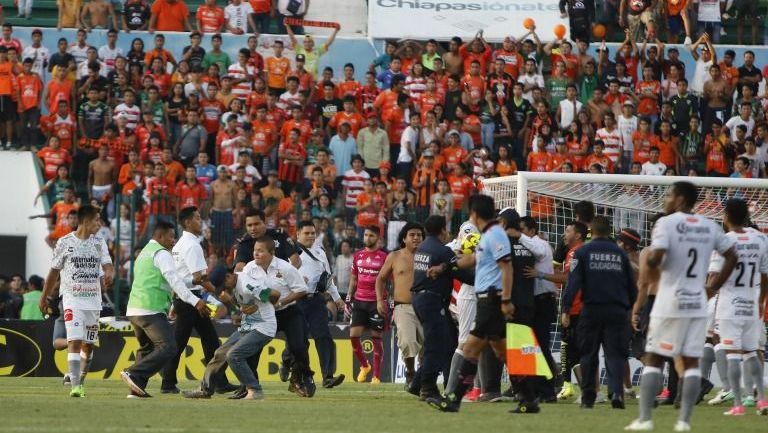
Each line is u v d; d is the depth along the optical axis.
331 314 76.00
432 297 45.56
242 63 95.81
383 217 81.88
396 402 48.59
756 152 95.25
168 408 42.88
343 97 95.69
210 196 81.12
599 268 44.41
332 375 59.22
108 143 88.88
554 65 97.75
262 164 90.19
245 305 48.34
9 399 47.38
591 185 67.19
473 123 93.25
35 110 93.75
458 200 86.06
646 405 35.81
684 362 35.69
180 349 52.22
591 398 45.69
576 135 93.19
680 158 96.00
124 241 77.88
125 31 99.06
